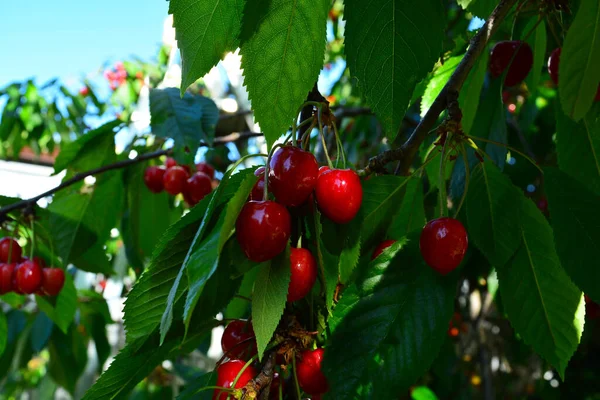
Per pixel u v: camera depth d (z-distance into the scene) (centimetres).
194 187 67
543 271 36
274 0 27
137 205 74
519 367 123
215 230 28
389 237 40
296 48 27
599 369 99
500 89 44
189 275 25
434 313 33
